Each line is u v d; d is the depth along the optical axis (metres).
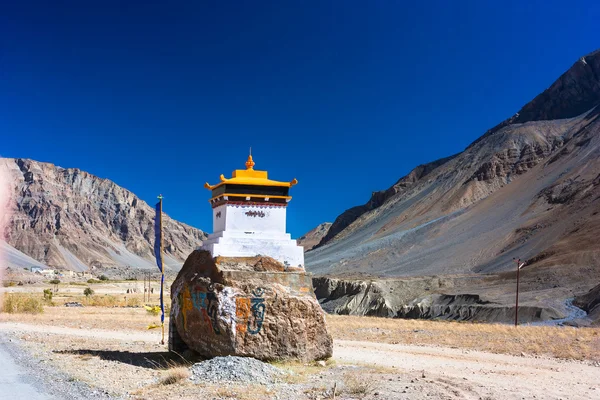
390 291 96.75
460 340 29.06
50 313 44.00
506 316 64.19
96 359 17.53
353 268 155.00
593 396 12.42
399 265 142.38
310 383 13.24
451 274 115.44
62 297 79.25
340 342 27.31
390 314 87.44
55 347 21.06
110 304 64.62
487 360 20.44
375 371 15.64
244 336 15.32
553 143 197.50
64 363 16.47
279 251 17.00
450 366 18.23
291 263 17.00
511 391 12.71
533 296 71.75
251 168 18.38
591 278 77.19
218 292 15.52
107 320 38.34
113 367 15.77
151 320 38.97
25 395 11.62
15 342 22.42
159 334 28.86
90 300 67.56
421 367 17.70
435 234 162.00
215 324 15.45
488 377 15.38
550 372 17.00
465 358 21.05
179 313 17.19
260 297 15.70
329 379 13.79
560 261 88.06
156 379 13.63
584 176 144.25
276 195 17.59
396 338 30.36
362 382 13.16
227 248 16.59
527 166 193.62
